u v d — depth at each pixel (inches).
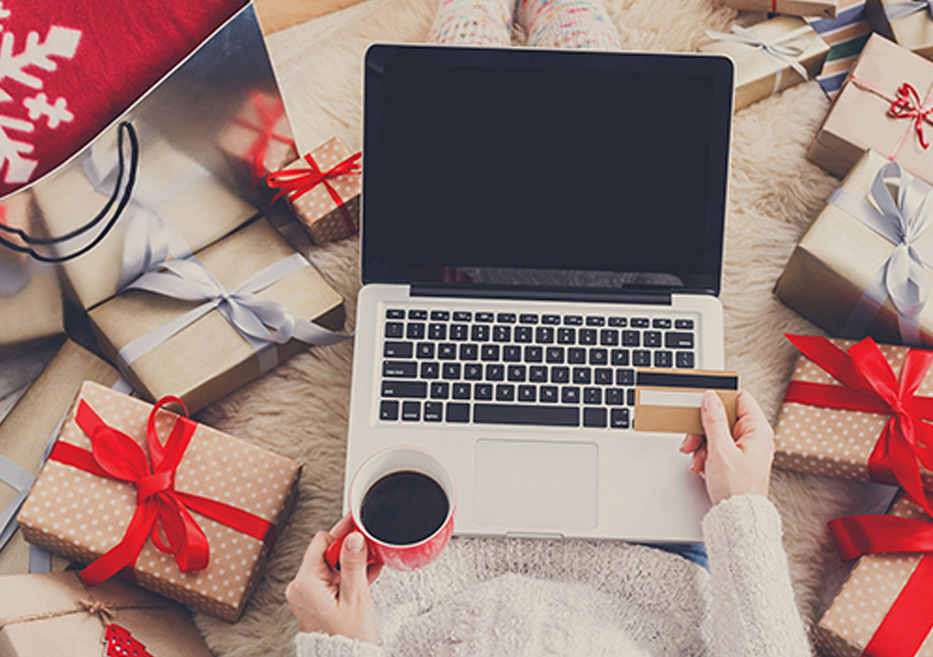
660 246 36.8
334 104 50.3
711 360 37.3
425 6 52.0
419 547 27.2
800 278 43.4
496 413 36.6
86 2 33.9
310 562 28.8
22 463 41.8
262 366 43.9
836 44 51.3
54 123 35.5
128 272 41.7
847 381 40.4
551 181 36.1
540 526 35.1
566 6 47.8
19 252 36.5
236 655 41.4
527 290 37.5
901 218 40.8
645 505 35.3
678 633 34.4
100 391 39.3
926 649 36.2
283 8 52.4
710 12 51.2
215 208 42.4
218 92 36.7
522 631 30.3
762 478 31.5
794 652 28.4
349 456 36.1
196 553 36.3
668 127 35.5
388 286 37.8
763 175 48.6
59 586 35.4
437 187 36.2
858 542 38.8
